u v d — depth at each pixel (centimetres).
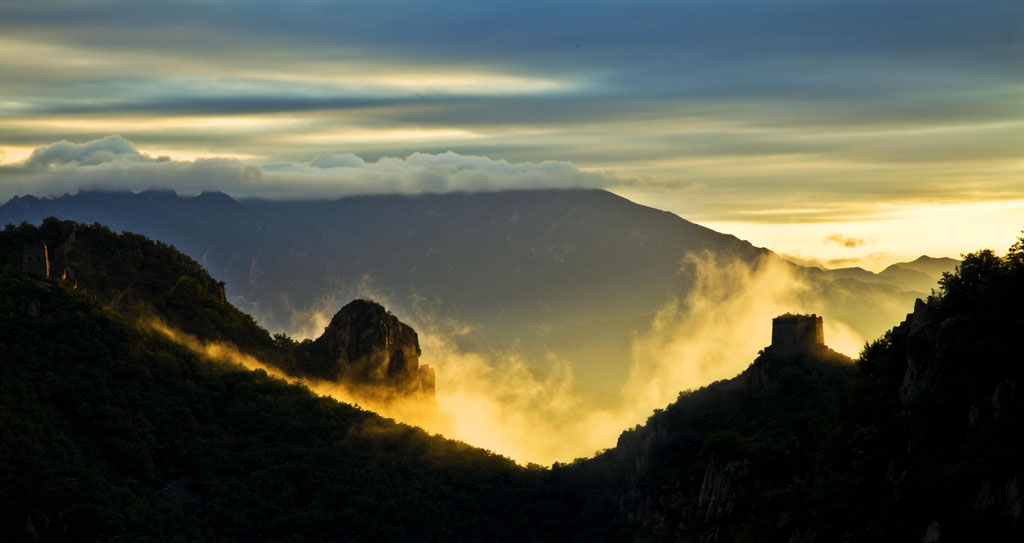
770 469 18238
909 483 14400
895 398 16112
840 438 16488
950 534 13575
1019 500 13238
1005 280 15800
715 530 17988
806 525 15712
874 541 14212
